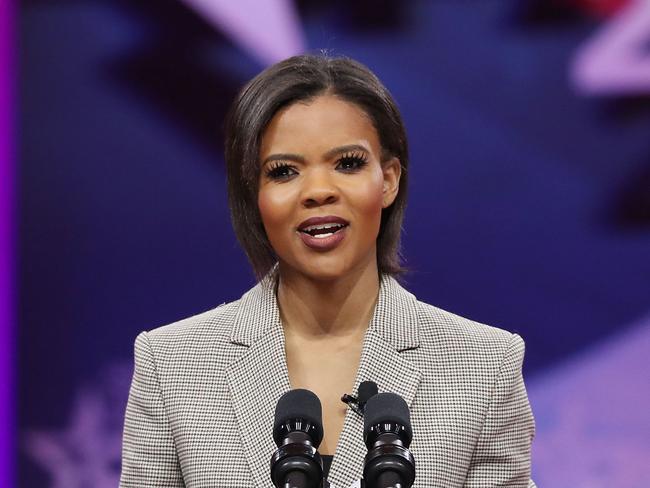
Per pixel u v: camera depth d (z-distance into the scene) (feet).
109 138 42.98
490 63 41.09
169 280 42.93
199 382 19.63
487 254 41.52
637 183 40.68
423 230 41.70
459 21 41.09
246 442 18.81
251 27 41.96
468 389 19.15
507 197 41.34
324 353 19.75
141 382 20.03
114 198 43.04
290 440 14.64
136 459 19.77
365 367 19.19
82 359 43.29
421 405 19.01
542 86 40.91
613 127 40.70
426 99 41.37
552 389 41.42
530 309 41.42
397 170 19.49
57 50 42.93
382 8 41.29
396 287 20.39
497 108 41.16
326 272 18.29
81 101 42.93
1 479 43.24
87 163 43.09
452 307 41.68
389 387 19.07
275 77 18.38
